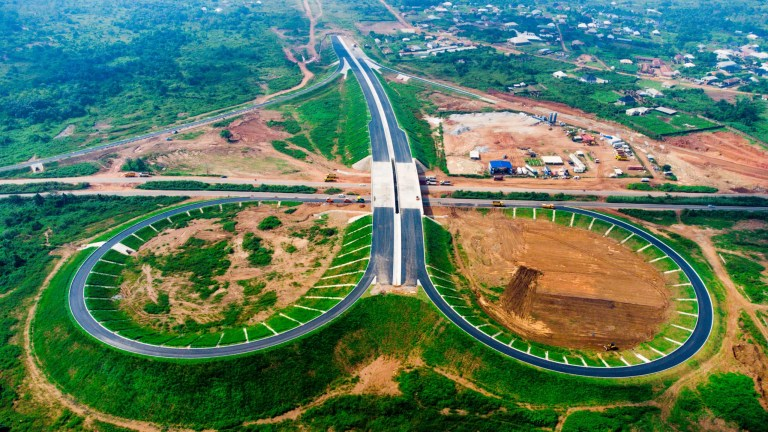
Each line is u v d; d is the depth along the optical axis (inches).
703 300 4827.8
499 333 4436.5
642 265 5472.4
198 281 5196.9
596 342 4446.4
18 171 7490.2
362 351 4249.5
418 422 3666.3
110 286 5123.0
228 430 3631.9
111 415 3722.9
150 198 6761.8
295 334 4229.8
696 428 3627.0
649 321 4702.3
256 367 3939.5
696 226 6067.9
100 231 6048.2
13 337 4483.3
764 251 5551.2
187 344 4151.1
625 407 3767.2
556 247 5792.3
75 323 4399.6
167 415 3708.2
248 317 4650.6
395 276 4995.1
